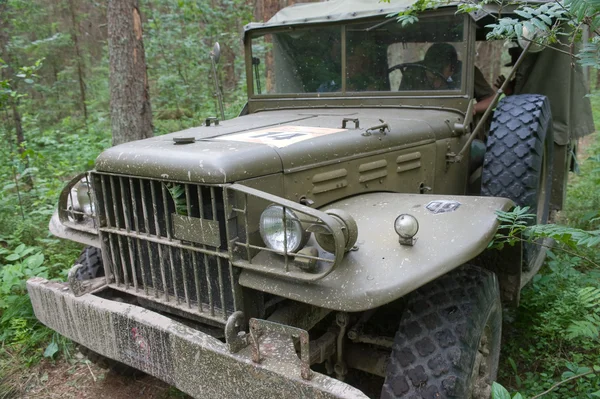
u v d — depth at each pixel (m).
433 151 3.16
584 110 4.35
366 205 2.43
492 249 2.74
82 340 2.50
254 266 2.01
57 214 3.06
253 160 2.13
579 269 3.92
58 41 10.99
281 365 1.84
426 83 3.46
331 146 2.47
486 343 2.39
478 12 3.19
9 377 3.17
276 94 3.91
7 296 3.76
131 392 3.01
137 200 2.41
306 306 2.31
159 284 2.46
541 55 3.92
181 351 2.07
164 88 9.42
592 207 5.17
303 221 1.93
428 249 1.98
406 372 1.99
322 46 3.65
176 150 2.23
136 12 6.16
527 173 3.06
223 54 10.10
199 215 2.19
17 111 6.92
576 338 3.02
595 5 1.98
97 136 8.75
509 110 3.26
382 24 3.42
